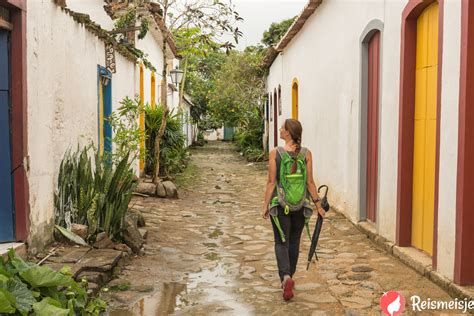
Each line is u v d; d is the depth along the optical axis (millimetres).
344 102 9438
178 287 5672
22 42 5391
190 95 38375
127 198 6949
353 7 8828
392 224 7012
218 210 10867
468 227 5016
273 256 7047
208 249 7465
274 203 5305
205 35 12328
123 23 11836
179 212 10391
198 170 19328
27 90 5523
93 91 8617
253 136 26625
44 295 4109
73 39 7328
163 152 14781
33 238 5695
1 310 3439
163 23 12320
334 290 5520
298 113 14883
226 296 5395
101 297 5266
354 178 8805
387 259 6617
